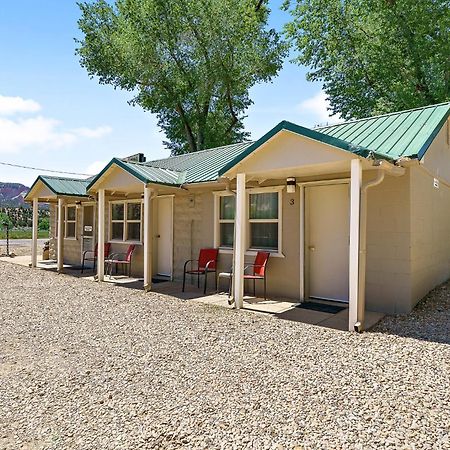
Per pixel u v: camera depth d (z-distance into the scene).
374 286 6.85
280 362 4.46
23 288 9.97
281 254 8.35
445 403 3.36
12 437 2.93
